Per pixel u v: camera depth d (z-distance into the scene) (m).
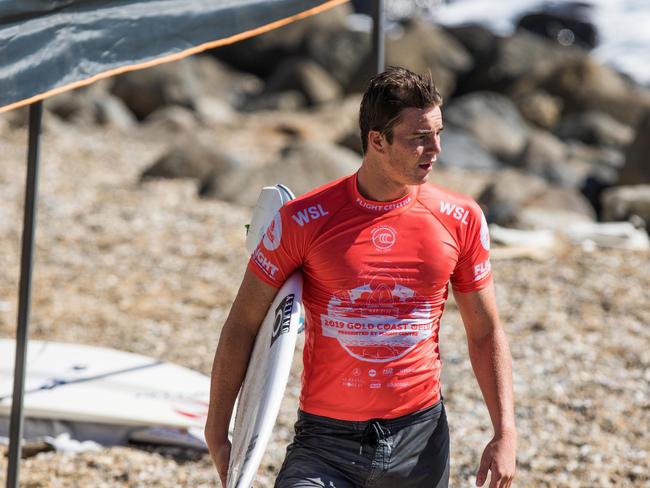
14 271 34.38
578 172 65.31
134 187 50.34
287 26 111.88
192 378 22.12
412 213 10.78
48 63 12.38
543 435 21.31
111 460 19.17
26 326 14.16
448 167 66.12
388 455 10.75
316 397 10.93
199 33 14.01
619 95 89.00
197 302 32.03
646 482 19.08
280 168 49.25
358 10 143.25
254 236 12.31
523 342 27.61
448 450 11.27
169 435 19.89
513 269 35.47
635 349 27.05
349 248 10.67
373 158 10.58
